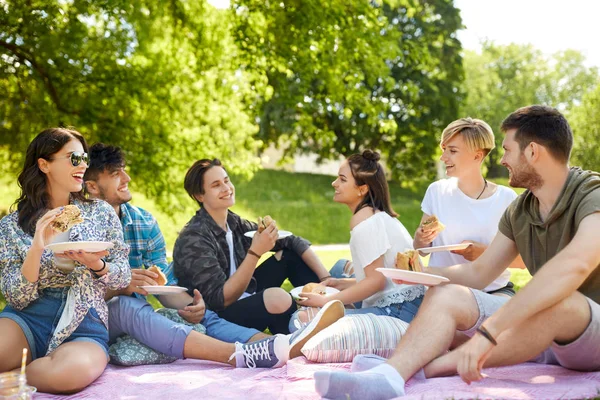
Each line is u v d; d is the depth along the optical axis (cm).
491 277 392
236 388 348
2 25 1166
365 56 1337
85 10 1185
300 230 2392
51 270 381
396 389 304
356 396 300
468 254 457
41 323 382
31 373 353
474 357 305
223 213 514
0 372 371
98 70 1248
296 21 1284
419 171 3362
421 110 3175
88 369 357
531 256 370
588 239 316
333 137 1495
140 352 418
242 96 1471
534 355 324
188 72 1320
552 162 347
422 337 329
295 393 325
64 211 367
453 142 469
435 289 344
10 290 371
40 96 1232
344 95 1417
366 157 462
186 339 409
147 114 1303
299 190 3200
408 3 1512
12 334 373
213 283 472
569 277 308
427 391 311
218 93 1382
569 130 348
